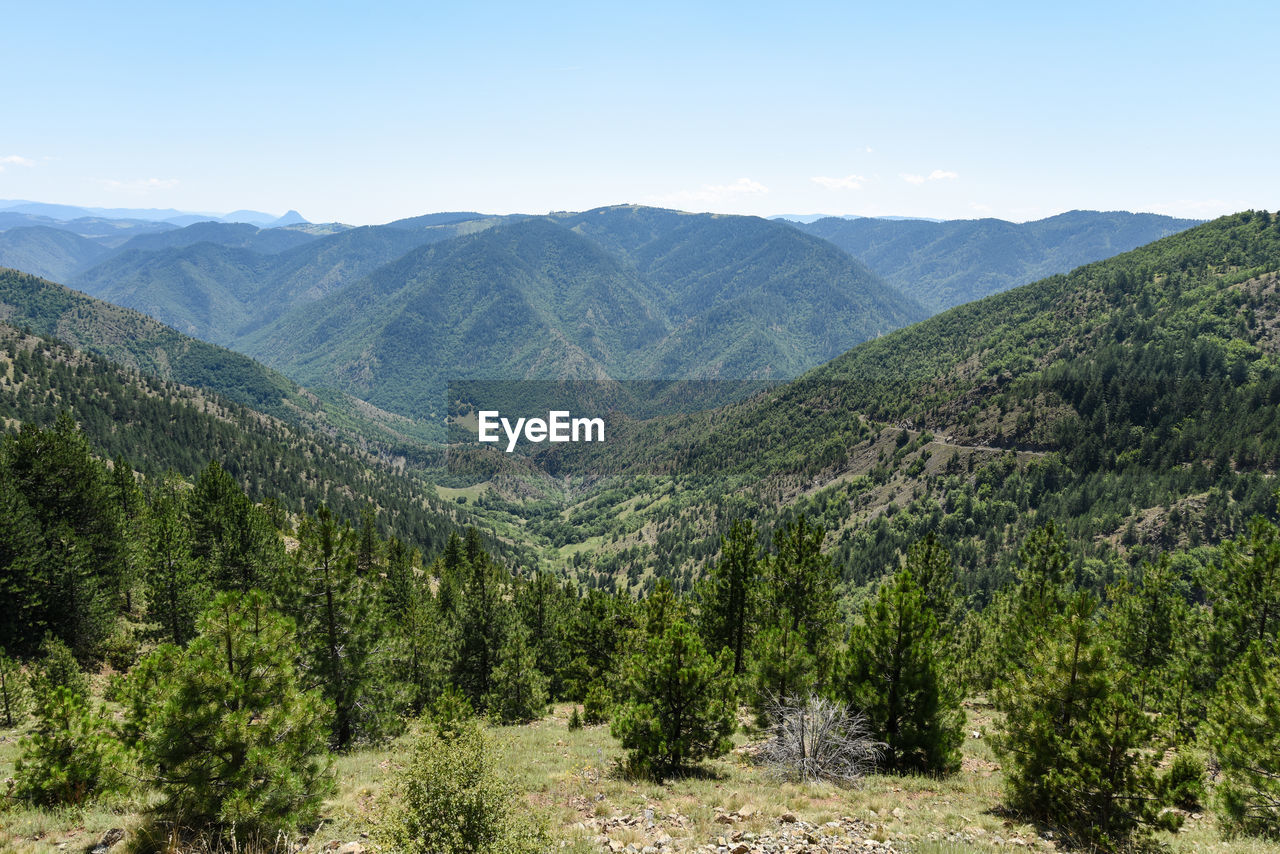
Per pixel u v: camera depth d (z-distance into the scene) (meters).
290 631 13.75
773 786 17.69
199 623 12.66
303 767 12.50
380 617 28.88
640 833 12.95
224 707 12.06
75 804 13.95
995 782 18.17
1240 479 142.00
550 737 27.05
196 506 56.81
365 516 86.44
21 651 39.84
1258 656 18.30
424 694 39.94
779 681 22.91
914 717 19.39
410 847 9.85
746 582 34.88
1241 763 14.87
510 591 72.06
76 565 41.91
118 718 24.78
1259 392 185.12
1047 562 39.94
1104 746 13.74
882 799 16.02
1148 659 29.48
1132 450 180.12
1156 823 13.13
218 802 11.69
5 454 48.75
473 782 10.62
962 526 170.25
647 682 19.50
